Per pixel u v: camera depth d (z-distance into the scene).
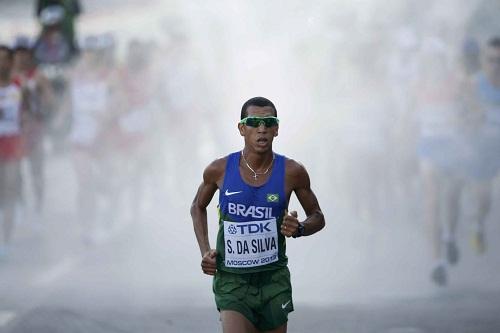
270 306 14.09
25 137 30.47
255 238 13.95
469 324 19.78
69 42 42.78
